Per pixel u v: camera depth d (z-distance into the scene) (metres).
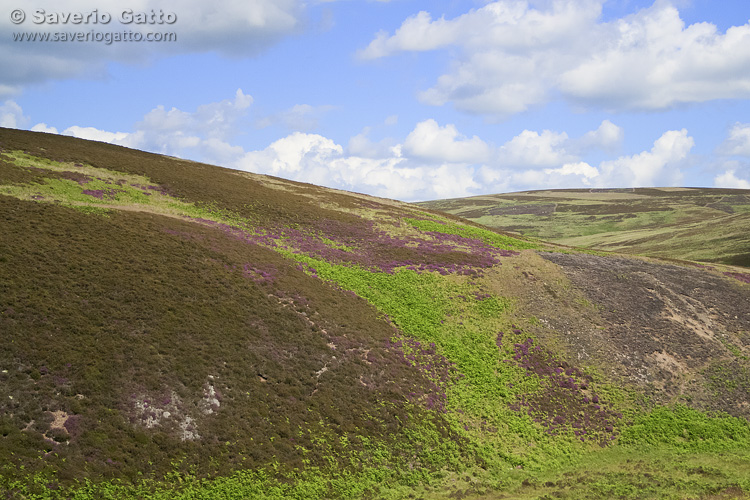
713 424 43.56
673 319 57.62
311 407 34.91
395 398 38.78
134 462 25.94
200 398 31.47
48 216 44.06
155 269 41.44
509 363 47.06
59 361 29.28
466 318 52.72
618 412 43.47
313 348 40.53
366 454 32.88
